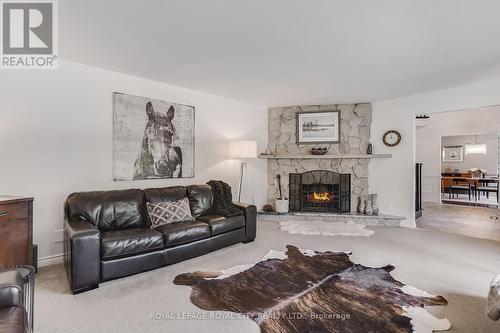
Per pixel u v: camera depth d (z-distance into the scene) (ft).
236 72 11.37
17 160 9.05
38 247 9.49
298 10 6.66
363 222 15.90
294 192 18.20
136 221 10.39
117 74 11.38
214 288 7.89
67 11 6.73
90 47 8.87
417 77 11.97
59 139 9.93
